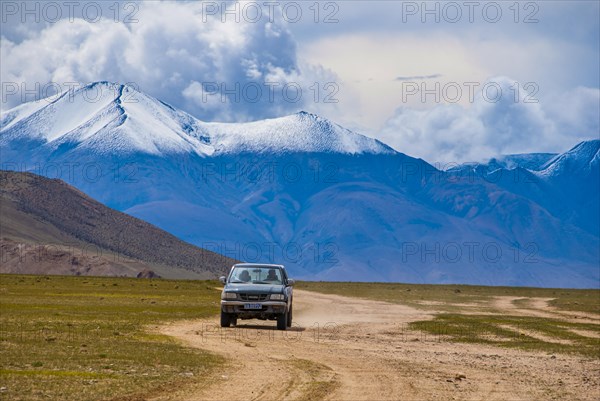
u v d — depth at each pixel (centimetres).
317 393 4169
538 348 7312
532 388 4716
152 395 4009
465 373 5275
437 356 6322
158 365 5066
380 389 4394
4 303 11944
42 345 5950
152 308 11656
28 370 4684
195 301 14225
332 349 6469
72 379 4409
